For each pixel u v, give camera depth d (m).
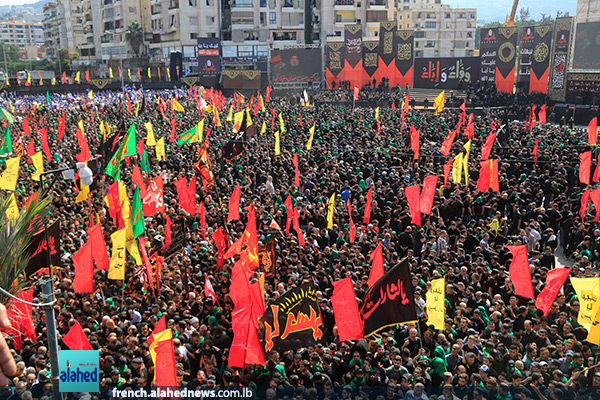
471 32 123.50
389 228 17.67
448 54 124.06
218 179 24.77
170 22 95.62
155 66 101.56
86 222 19.44
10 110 52.72
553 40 56.78
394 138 34.91
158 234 17.34
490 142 23.58
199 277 13.96
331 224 17.59
